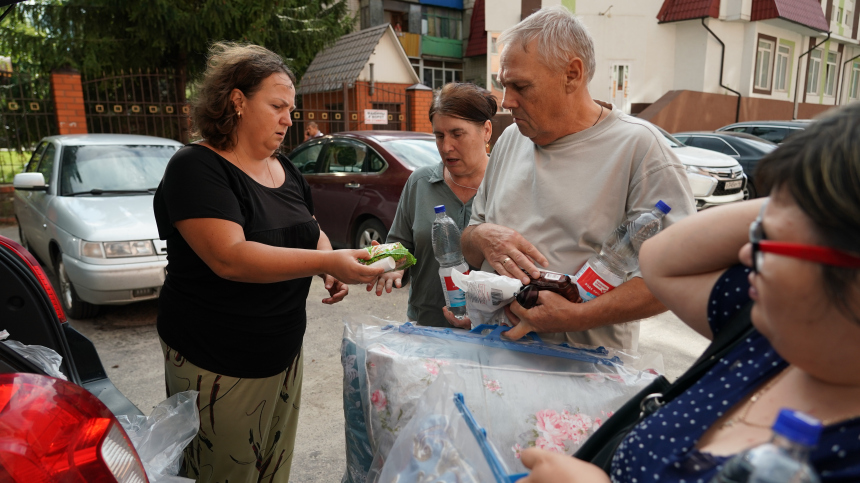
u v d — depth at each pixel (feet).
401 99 47.01
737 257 2.50
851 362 1.74
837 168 1.61
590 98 4.88
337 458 8.25
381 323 5.17
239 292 5.10
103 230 12.49
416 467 3.20
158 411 4.64
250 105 5.04
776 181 1.84
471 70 71.67
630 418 3.06
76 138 16.33
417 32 69.97
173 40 32.50
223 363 5.16
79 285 12.42
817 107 66.85
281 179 5.77
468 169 6.66
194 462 5.48
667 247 2.77
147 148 16.34
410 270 7.06
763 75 55.88
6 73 28.04
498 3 52.75
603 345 5.04
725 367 2.44
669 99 50.16
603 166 4.66
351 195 17.49
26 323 5.46
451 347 4.59
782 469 1.54
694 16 49.96
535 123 4.71
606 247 4.55
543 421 3.87
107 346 12.21
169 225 5.07
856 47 71.67
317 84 44.73
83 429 3.25
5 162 30.12
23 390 3.21
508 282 4.38
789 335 1.79
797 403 2.02
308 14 38.52
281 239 5.42
